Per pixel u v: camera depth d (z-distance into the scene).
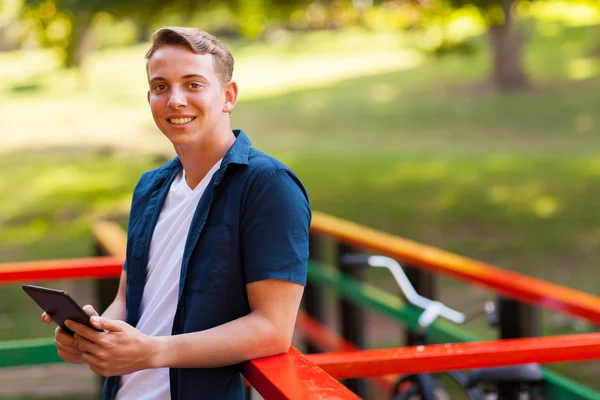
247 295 1.57
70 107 25.48
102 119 22.67
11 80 32.59
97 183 13.62
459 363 1.86
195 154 1.65
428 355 1.85
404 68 27.09
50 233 10.35
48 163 16.19
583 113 18.70
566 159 14.07
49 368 5.29
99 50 39.94
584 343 1.92
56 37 9.88
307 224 1.57
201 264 1.56
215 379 1.57
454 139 17.52
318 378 1.42
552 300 2.43
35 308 6.77
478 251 8.52
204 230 1.57
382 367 1.84
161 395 1.65
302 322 4.76
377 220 10.25
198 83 1.60
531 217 9.88
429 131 18.67
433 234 9.40
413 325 3.45
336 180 13.10
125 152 16.73
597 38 25.64
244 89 27.06
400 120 20.12
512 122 18.75
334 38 35.53
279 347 1.53
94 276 2.80
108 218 10.97
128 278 1.75
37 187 13.65
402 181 12.77
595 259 7.88
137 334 1.45
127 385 1.70
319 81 26.94
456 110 20.36
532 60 24.55
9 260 9.02
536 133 17.48
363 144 17.45
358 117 20.95
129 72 32.88
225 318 1.56
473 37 27.62
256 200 1.54
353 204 11.20
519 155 14.91
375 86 24.91
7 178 14.78
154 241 1.72
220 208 1.57
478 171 13.31
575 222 9.45
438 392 2.90
